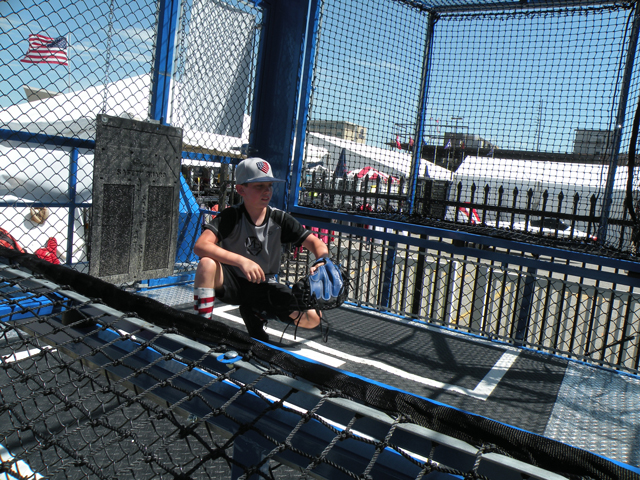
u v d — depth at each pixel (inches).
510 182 213.3
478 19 202.1
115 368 69.2
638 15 167.9
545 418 120.8
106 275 158.7
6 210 164.7
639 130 157.6
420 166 227.1
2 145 150.3
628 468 43.9
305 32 202.7
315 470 51.4
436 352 162.9
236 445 61.2
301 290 122.0
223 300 136.2
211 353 63.4
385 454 48.6
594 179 180.2
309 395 55.0
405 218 206.7
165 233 175.9
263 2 205.2
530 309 178.4
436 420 48.9
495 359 162.2
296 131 209.2
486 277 212.1
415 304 202.7
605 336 168.1
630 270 149.6
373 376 135.8
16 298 82.8
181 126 187.0
